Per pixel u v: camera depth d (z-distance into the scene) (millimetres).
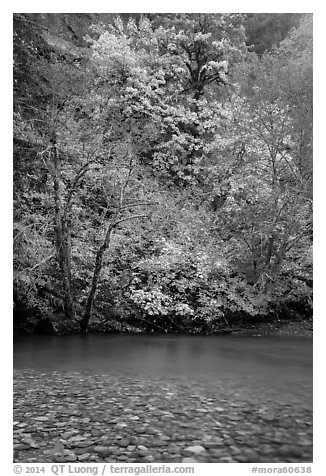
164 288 12789
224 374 7773
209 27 17750
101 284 12648
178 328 12461
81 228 13531
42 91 11664
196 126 16797
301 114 12352
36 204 12320
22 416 5629
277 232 12883
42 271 11883
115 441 4926
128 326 12242
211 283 13125
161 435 5074
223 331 12422
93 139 11898
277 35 21203
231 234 13945
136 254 13766
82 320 11797
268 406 6031
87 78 11859
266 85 12688
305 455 4625
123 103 14094
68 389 6805
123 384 7113
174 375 7703
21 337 11094
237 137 13477
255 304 12859
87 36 16203
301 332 12414
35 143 11383
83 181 13273
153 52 17469
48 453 4660
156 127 14578
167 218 14172
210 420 5512
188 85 18375
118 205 12844
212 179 14969
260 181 13461
